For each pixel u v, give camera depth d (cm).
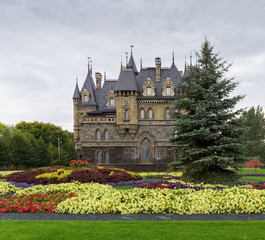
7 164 6322
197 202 1359
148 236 912
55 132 9994
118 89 5106
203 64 2539
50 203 1449
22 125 9694
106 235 927
